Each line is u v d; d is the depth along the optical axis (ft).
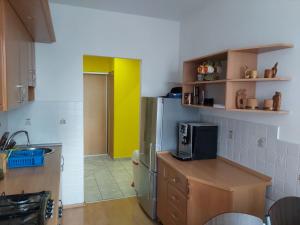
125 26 10.98
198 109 10.03
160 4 9.71
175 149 9.75
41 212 4.09
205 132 8.77
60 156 8.44
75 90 10.46
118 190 12.51
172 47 11.94
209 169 7.75
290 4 6.25
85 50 10.44
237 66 7.10
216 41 9.22
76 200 10.83
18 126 9.85
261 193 6.60
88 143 18.47
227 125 8.56
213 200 6.60
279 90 6.59
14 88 5.16
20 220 3.99
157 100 9.33
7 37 4.54
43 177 6.25
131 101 17.80
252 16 7.49
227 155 8.55
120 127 17.72
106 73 18.54
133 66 17.51
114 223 9.49
